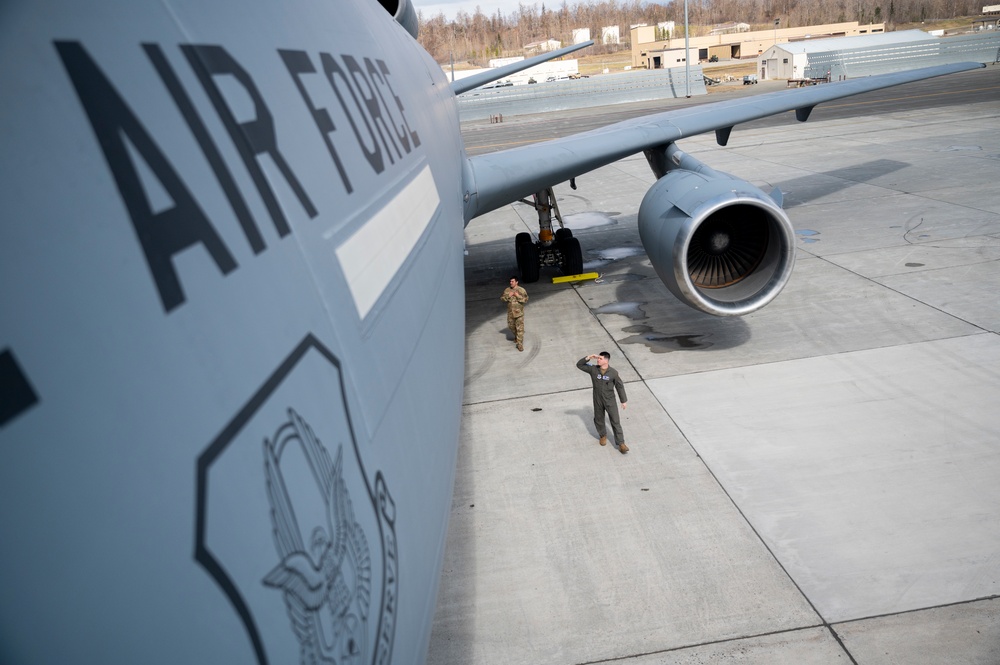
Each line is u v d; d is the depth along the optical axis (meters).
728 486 7.21
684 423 8.50
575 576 6.16
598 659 5.28
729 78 82.56
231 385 1.54
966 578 5.70
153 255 1.43
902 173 20.75
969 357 9.34
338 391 2.06
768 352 10.19
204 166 1.70
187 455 1.36
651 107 58.28
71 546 1.12
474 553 6.57
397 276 3.06
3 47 1.29
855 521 6.51
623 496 7.21
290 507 1.62
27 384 1.12
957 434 7.68
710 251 9.52
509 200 10.59
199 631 1.29
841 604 5.58
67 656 1.08
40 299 1.18
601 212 20.81
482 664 5.34
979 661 4.95
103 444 1.20
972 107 33.69
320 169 2.41
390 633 2.13
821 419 8.28
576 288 13.91
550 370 10.36
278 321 1.81
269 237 1.90
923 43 67.38
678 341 10.89
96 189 1.35
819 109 40.16
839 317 11.12
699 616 5.59
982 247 13.55
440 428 3.41
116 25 1.60
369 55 3.79
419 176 4.11
